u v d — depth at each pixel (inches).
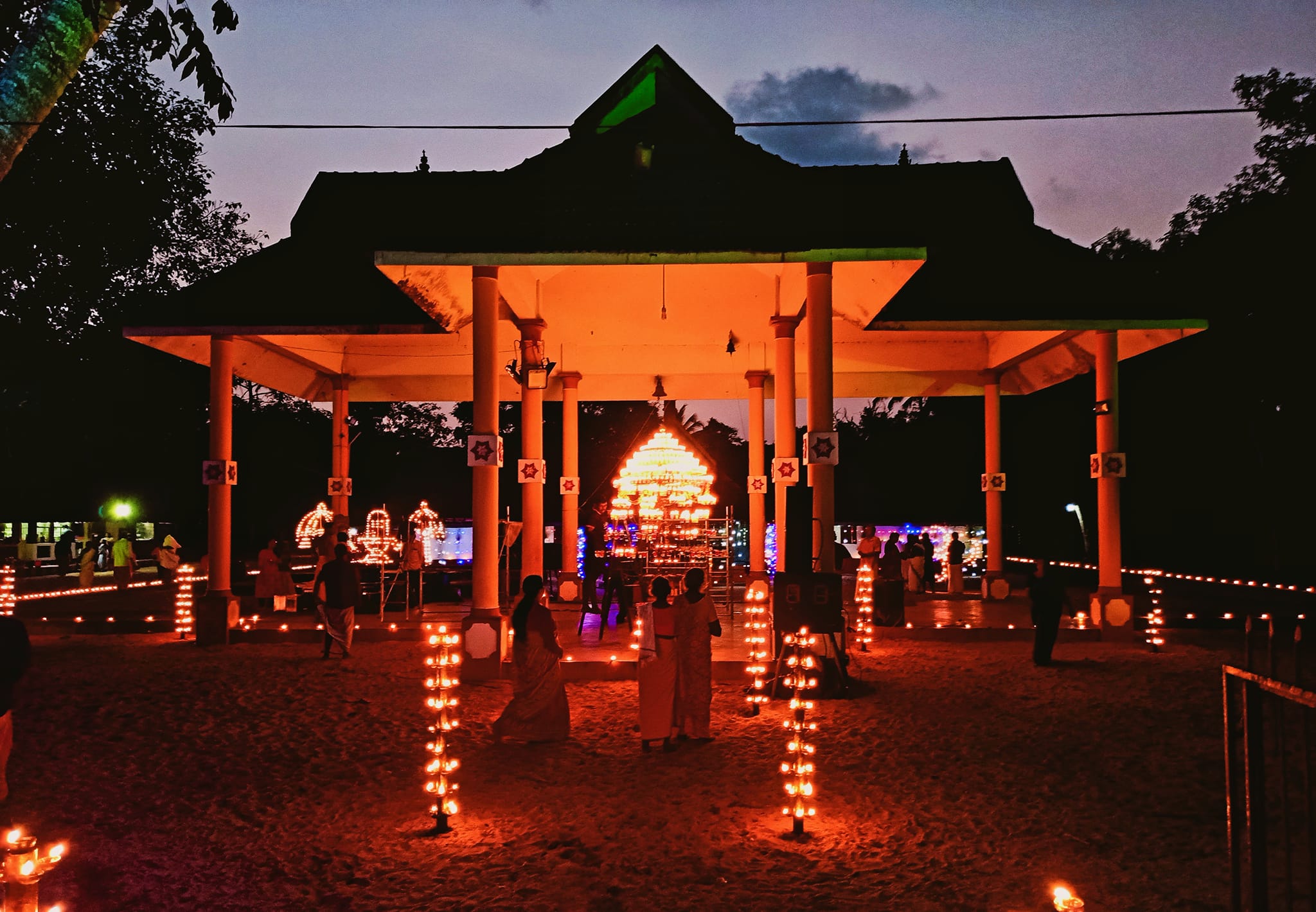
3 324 1017.5
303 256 624.7
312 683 511.2
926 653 600.1
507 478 1720.0
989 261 605.0
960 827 279.9
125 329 604.7
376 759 366.6
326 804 310.8
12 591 762.2
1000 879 239.6
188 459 1534.2
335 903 231.5
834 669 468.8
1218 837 265.1
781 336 617.6
